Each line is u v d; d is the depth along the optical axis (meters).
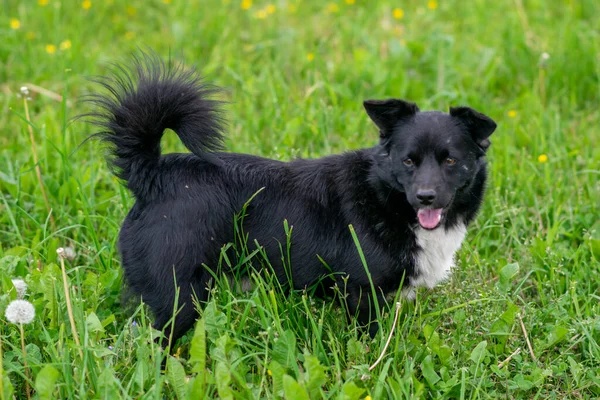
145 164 4.54
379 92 7.97
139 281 4.57
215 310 4.32
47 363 4.03
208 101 4.52
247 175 4.72
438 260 4.77
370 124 7.27
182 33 9.03
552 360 4.79
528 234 6.05
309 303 4.86
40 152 6.57
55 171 6.52
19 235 5.42
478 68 8.41
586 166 6.72
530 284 5.54
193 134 4.48
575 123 7.57
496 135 7.14
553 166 6.77
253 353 4.23
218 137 4.57
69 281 4.77
